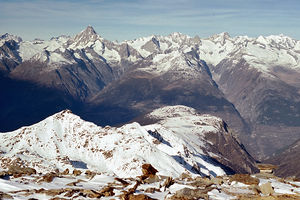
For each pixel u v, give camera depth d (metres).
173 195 36.19
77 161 125.19
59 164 117.94
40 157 124.38
